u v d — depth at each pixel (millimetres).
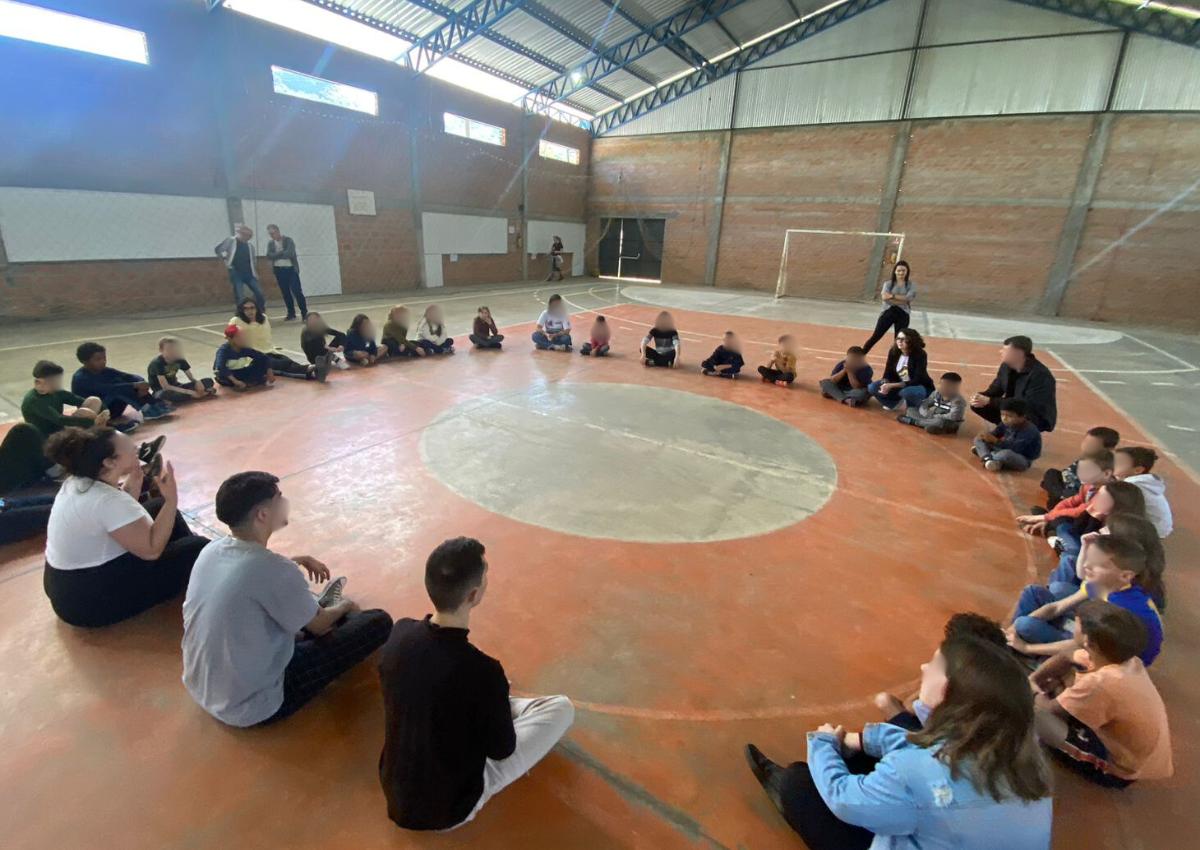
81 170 9016
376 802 1734
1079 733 1882
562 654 2385
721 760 1931
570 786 1818
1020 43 13258
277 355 6383
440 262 16000
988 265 14672
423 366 7098
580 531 3373
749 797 1802
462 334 9250
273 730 1968
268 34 10961
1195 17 11453
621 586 2863
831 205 16438
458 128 15602
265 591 1819
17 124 8312
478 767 1538
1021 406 4457
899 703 1916
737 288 18656
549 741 1815
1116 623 1708
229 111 10633
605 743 1979
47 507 3127
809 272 17156
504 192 17516
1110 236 13195
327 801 1730
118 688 2121
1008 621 2695
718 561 3129
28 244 8648
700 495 3922
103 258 9461
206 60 10211
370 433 4770
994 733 1218
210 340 7969
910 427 5543
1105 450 3189
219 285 11062
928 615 2734
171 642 2367
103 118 9109
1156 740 1743
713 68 17250
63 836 1603
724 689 2232
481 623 2553
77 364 6488
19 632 2391
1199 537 3611
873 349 9242
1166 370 8375
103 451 2234
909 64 14547
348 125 12820
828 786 1558
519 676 2256
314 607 1963
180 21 9750
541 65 15508
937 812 1273
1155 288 12930
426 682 1409
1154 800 1852
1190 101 11961
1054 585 2602
